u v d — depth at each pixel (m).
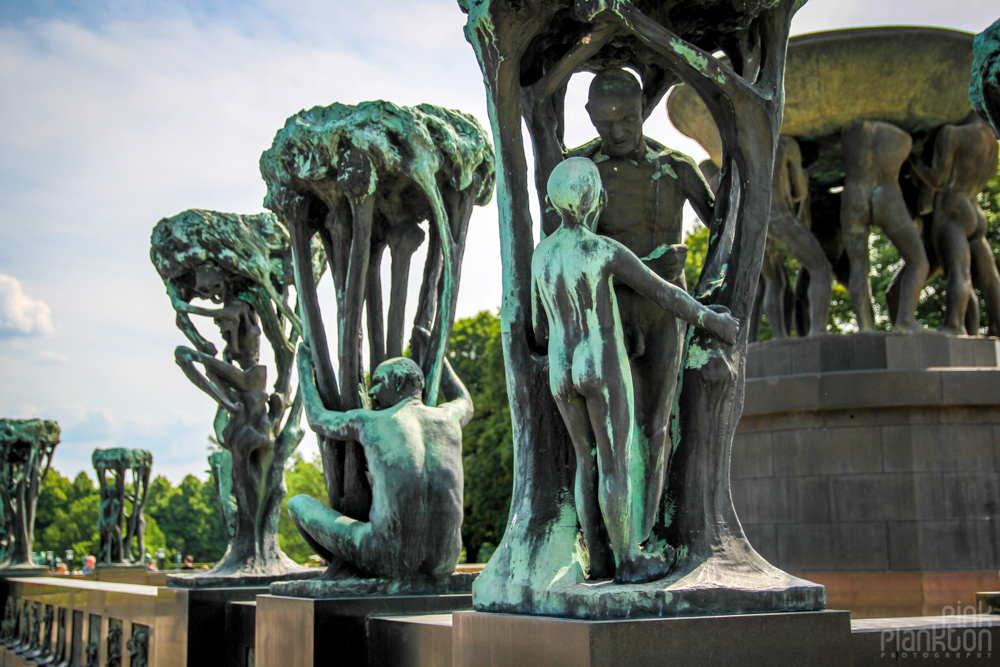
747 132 4.48
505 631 3.98
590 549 4.14
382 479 6.29
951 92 11.88
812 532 11.02
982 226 12.54
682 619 3.61
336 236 7.23
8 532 17.52
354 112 6.92
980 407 10.88
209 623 8.12
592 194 4.14
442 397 7.32
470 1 4.75
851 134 12.18
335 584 6.15
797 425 11.31
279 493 9.23
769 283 13.54
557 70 4.73
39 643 13.03
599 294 4.05
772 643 3.70
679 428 4.27
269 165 7.27
